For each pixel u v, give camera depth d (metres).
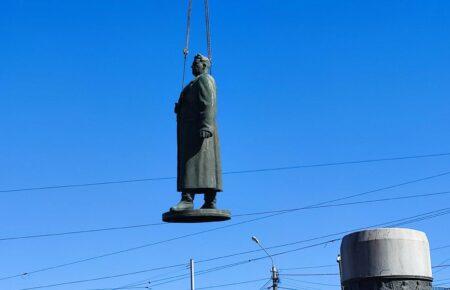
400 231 9.02
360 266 9.03
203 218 9.77
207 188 9.62
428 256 9.23
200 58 10.09
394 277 8.84
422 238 9.16
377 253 8.94
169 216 9.66
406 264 8.89
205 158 9.66
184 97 9.87
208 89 9.68
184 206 9.68
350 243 9.22
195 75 10.05
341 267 9.53
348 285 9.23
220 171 9.79
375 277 8.89
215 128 9.80
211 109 9.65
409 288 8.82
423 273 8.98
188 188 9.59
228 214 9.77
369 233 9.05
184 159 9.71
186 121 9.80
